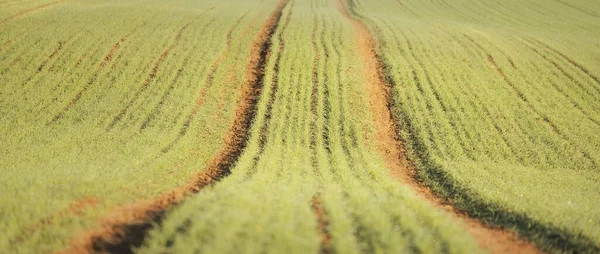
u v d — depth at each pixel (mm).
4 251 8078
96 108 20938
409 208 10891
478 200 13367
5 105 20594
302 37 31047
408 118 21609
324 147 18688
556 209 12367
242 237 8250
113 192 11375
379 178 15414
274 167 15828
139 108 21078
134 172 13797
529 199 13352
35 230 8836
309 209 10289
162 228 8836
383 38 32250
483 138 19953
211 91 23344
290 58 27016
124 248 8445
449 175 16016
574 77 27234
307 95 23094
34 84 22859
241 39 30812
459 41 32938
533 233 10883
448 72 26703
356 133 20094
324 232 9156
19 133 18000
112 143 17266
